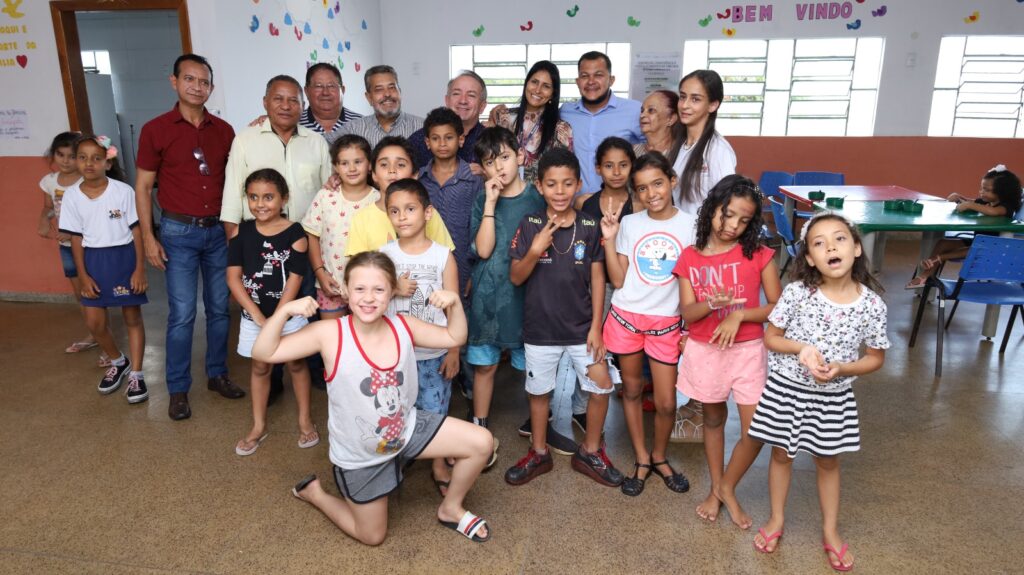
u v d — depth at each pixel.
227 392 3.01
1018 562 1.88
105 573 1.83
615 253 2.20
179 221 2.81
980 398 3.02
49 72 4.25
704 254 2.05
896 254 6.22
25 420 2.76
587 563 1.88
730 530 2.04
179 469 2.38
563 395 3.13
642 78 7.20
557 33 7.21
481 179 2.54
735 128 7.38
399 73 7.50
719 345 2.03
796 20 6.84
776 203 4.84
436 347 1.93
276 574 1.83
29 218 4.50
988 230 3.61
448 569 1.86
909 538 1.99
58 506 2.14
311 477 2.08
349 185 2.50
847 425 1.83
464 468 1.97
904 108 6.89
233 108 4.23
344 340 1.81
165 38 7.20
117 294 2.89
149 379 3.22
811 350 1.72
